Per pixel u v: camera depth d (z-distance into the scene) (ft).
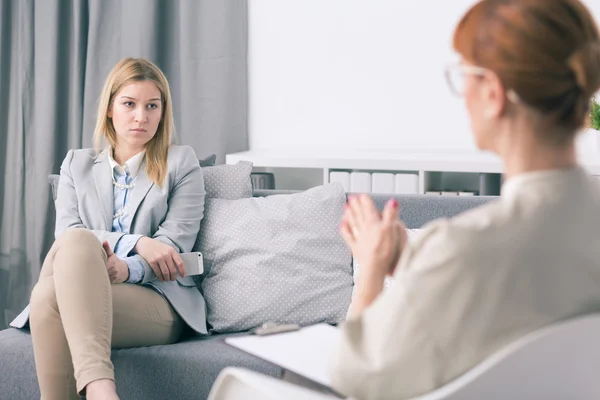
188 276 7.16
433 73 11.66
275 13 12.32
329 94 12.20
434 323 2.71
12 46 13.02
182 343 6.67
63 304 5.63
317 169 12.19
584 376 2.71
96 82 12.65
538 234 2.69
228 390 3.32
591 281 2.73
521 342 2.58
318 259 7.20
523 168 2.83
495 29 2.81
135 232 7.16
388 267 3.33
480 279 2.67
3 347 6.59
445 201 7.24
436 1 11.56
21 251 13.03
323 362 3.61
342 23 12.04
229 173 7.85
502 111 2.82
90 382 5.39
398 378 2.77
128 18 12.47
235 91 12.37
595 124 9.87
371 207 3.47
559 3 2.77
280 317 7.01
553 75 2.72
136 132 7.23
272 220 7.32
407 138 11.89
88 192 7.30
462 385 2.61
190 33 12.32
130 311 6.45
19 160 12.99
